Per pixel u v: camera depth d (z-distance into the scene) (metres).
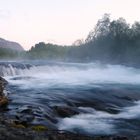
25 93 18.31
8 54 77.56
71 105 15.66
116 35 70.62
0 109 13.52
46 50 83.44
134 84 27.55
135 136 10.62
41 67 32.12
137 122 13.02
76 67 36.31
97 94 19.67
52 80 27.14
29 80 25.55
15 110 13.26
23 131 8.56
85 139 9.27
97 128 11.83
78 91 20.44
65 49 80.75
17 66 29.70
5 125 9.62
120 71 40.97
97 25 77.50
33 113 12.73
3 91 17.28
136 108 16.31
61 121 12.59
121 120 13.27
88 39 76.81
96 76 34.38
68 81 27.33
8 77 26.44
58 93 18.84
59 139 8.61
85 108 15.23
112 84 26.70
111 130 11.65
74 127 11.84
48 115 12.91
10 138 7.59
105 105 16.52
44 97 16.94
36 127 10.52
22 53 79.94
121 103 17.59
